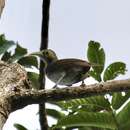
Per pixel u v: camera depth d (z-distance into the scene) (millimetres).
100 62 9555
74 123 7934
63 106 9219
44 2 9023
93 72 9367
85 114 7906
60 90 6500
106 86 6551
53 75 8914
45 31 9328
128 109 8289
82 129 8945
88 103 8961
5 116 6227
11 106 6465
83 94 6508
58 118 10125
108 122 8062
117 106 8891
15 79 6996
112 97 8898
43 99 6516
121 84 6574
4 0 8461
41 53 9570
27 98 6508
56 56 10031
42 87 9375
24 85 7016
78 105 9062
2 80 6859
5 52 9984
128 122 8234
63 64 8734
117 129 8188
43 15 9148
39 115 9016
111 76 9352
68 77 8766
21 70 7305
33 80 9953
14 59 9812
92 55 9594
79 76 8773
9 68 7254
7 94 6488
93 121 7973
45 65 9562
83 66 8695
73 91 6488
